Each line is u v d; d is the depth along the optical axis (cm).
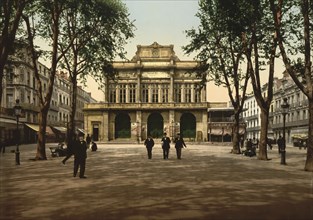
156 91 6888
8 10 1487
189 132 6619
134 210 812
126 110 6612
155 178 1397
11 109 5194
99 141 6506
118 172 1627
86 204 883
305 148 4469
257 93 2425
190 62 6925
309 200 928
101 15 2966
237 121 3231
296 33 2044
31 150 3722
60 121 7719
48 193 1049
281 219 725
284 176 1468
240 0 1972
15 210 819
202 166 1931
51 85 2475
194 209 819
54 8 2484
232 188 1131
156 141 6372
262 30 2197
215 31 2944
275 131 7475
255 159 2502
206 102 6550
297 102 6116
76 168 1436
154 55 6981
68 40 3184
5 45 1532
